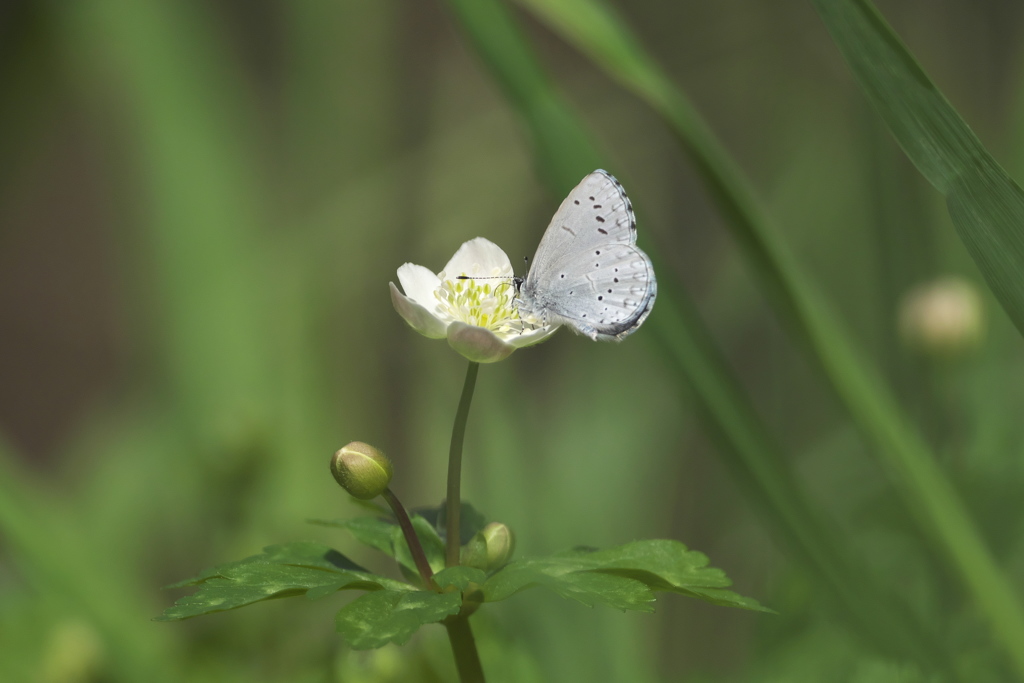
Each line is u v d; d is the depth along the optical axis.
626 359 0.61
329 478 0.57
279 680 0.51
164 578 0.56
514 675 0.50
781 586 0.51
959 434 0.52
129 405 0.64
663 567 0.45
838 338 0.49
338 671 0.50
